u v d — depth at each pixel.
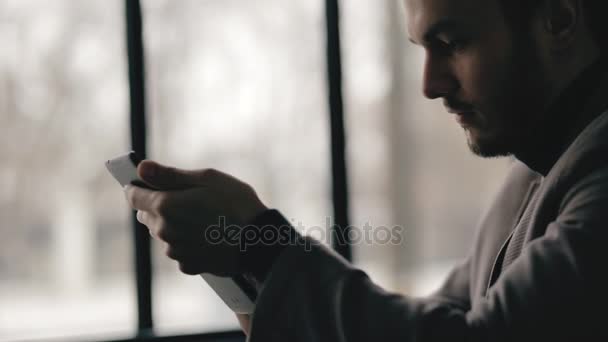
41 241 2.42
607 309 0.58
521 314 0.58
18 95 2.28
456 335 0.58
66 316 2.21
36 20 2.26
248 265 0.69
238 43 2.21
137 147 1.92
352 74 2.30
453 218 2.48
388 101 2.37
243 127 2.21
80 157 2.39
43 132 2.33
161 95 2.15
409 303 0.62
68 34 2.27
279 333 0.65
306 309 0.64
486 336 0.58
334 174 2.09
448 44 0.72
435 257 2.46
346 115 2.11
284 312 0.65
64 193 2.41
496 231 0.92
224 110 2.21
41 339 1.97
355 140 2.31
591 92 0.75
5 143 2.31
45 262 2.43
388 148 2.38
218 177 0.70
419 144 2.44
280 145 2.21
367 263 2.35
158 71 2.15
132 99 1.91
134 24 1.90
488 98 0.72
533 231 0.72
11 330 2.06
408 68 2.40
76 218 2.44
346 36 2.11
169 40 2.16
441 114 2.47
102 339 1.86
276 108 2.21
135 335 1.88
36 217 2.41
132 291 1.96
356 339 0.60
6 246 2.38
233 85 2.21
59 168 2.39
